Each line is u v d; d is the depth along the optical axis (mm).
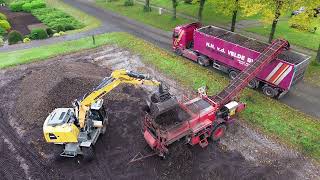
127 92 22422
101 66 26875
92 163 16406
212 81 23953
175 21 37156
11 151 17438
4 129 19266
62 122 15836
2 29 35375
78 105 16297
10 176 15773
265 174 15305
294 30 33688
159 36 33156
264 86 22000
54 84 21562
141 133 18328
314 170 15547
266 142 17438
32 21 39531
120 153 16969
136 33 34094
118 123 19266
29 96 21391
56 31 35469
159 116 16141
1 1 46188
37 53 29484
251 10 24641
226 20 37219
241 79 19438
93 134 17062
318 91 22562
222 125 17234
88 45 31062
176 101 16500
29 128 19203
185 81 24031
